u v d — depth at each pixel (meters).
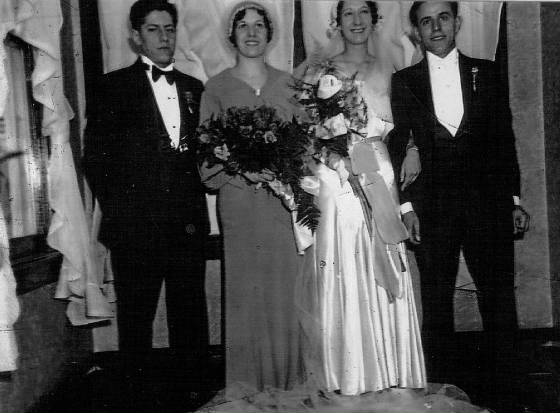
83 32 4.15
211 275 4.25
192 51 4.14
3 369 3.09
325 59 4.17
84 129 4.15
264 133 3.56
